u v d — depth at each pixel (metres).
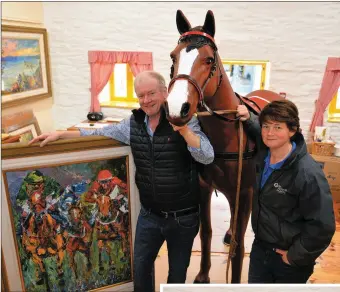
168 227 1.50
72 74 3.97
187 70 1.22
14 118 3.28
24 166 1.46
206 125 1.54
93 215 1.67
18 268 1.60
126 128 1.51
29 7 3.47
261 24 3.37
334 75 3.33
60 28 3.79
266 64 3.58
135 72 3.81
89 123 3.83
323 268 2.23
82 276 1.76
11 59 3.18
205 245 1.95
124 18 3.64
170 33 3.61
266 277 1.41
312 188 1.11
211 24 1.29
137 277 1.66
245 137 1.56
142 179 1.48
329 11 3.20
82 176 1.58
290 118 1.10
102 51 3.77
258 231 1.35
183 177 1.42
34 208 1.54
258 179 1.29
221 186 1.69
